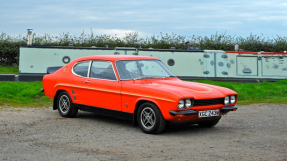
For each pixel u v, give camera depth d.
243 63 17.08
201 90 5.77
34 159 4.10
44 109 8.45
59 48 15.14
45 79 7.86
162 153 4.44
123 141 5.13
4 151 4.46
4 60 22.66
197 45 23.72
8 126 6.16
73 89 7.09
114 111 6.25
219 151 4.57
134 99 5.86
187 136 5.60
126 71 6.34
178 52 16.39
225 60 16.88
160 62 7.08
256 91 12.62
